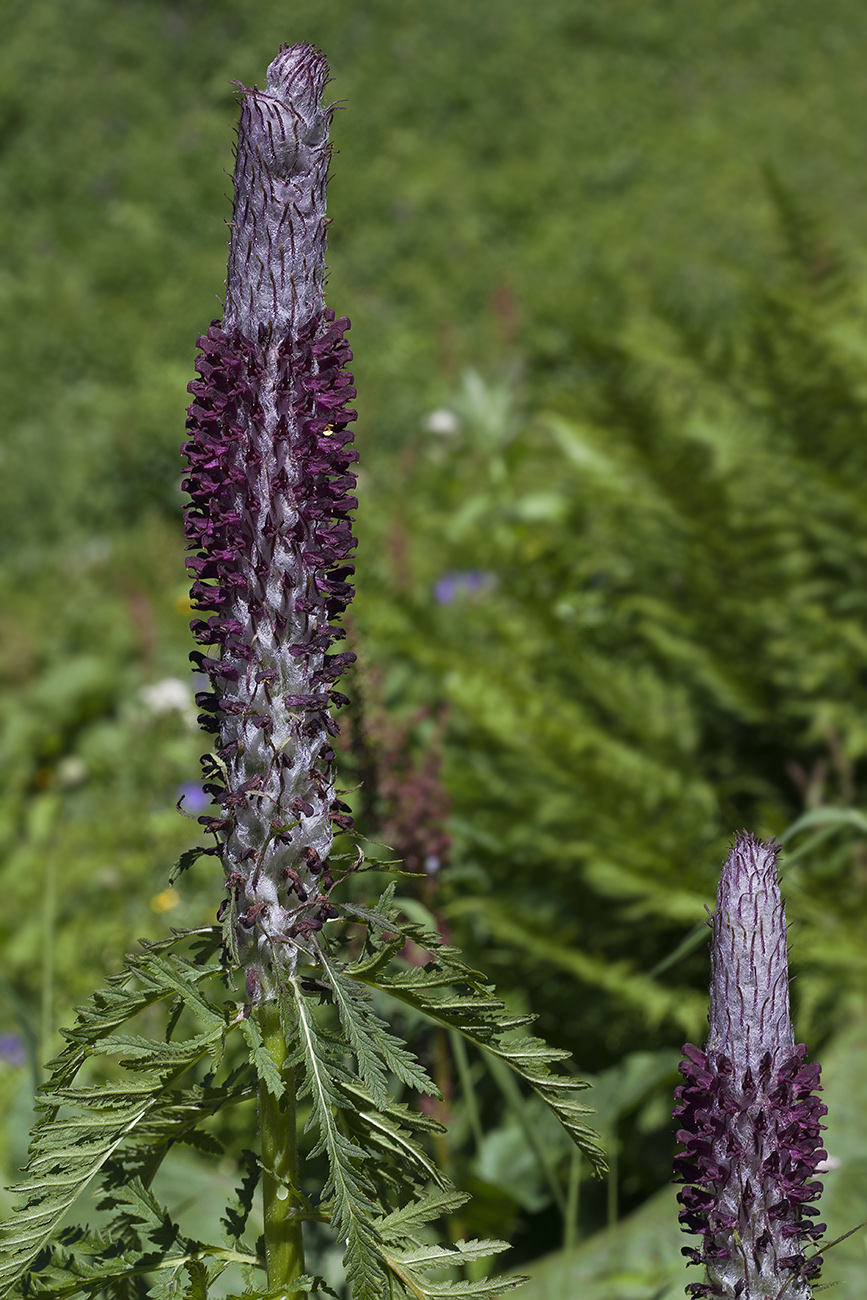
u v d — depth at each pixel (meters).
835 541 3.12
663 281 7.66
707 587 3.17
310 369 1.19
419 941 1.23
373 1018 1.17
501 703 3.03
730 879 1.21
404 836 2.22
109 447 8.50
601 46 13.22
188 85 12.41
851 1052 2.33
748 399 3.31
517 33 13.05
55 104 12.25
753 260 7.82
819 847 2.86
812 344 3.21
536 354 5.07
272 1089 1.14
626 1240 2.24
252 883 1.20
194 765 4.16
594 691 3.17
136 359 9.77
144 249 10.99
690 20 13.30
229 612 1.20
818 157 11.51
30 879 4.06
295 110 1.17
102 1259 1.29
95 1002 1.19
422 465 5.15
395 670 3.36
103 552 7.67
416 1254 1.22
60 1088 1.21
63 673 5.80
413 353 8.63
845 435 3.14
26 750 5.53
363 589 3.33
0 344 9.98
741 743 3.26
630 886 2.75
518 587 3.48
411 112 12.45
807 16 13.37
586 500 3.44
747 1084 1.19
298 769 1.20
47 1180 1.19
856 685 3.08
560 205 11.33
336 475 1.22
